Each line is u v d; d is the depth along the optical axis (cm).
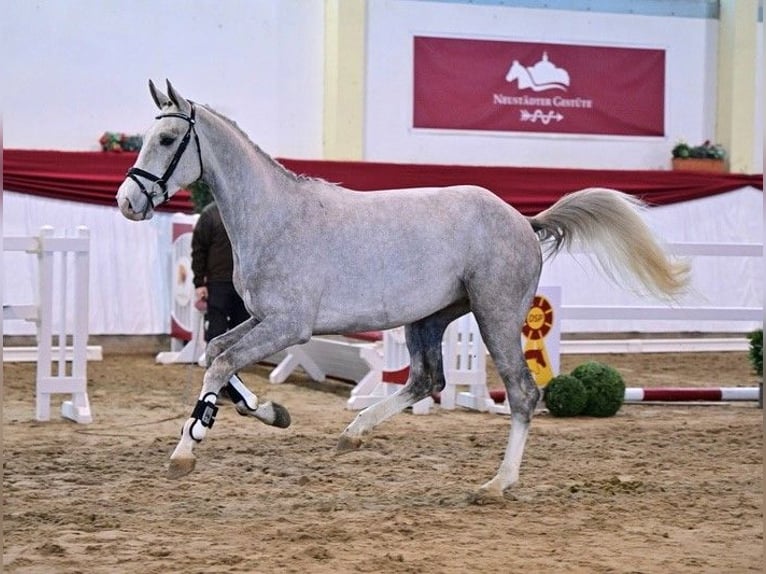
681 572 530
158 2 1730
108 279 1616
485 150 1925
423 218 690
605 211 740
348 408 1110
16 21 1656
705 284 1811
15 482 738
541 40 1939
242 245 669
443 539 590
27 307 1012
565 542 588
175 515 643
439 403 1152
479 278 698
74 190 1592
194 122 668
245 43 1788
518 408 704
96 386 1277
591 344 1755
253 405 698
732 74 1995
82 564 532
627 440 945
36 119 1673
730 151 2003
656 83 2000
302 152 1838
